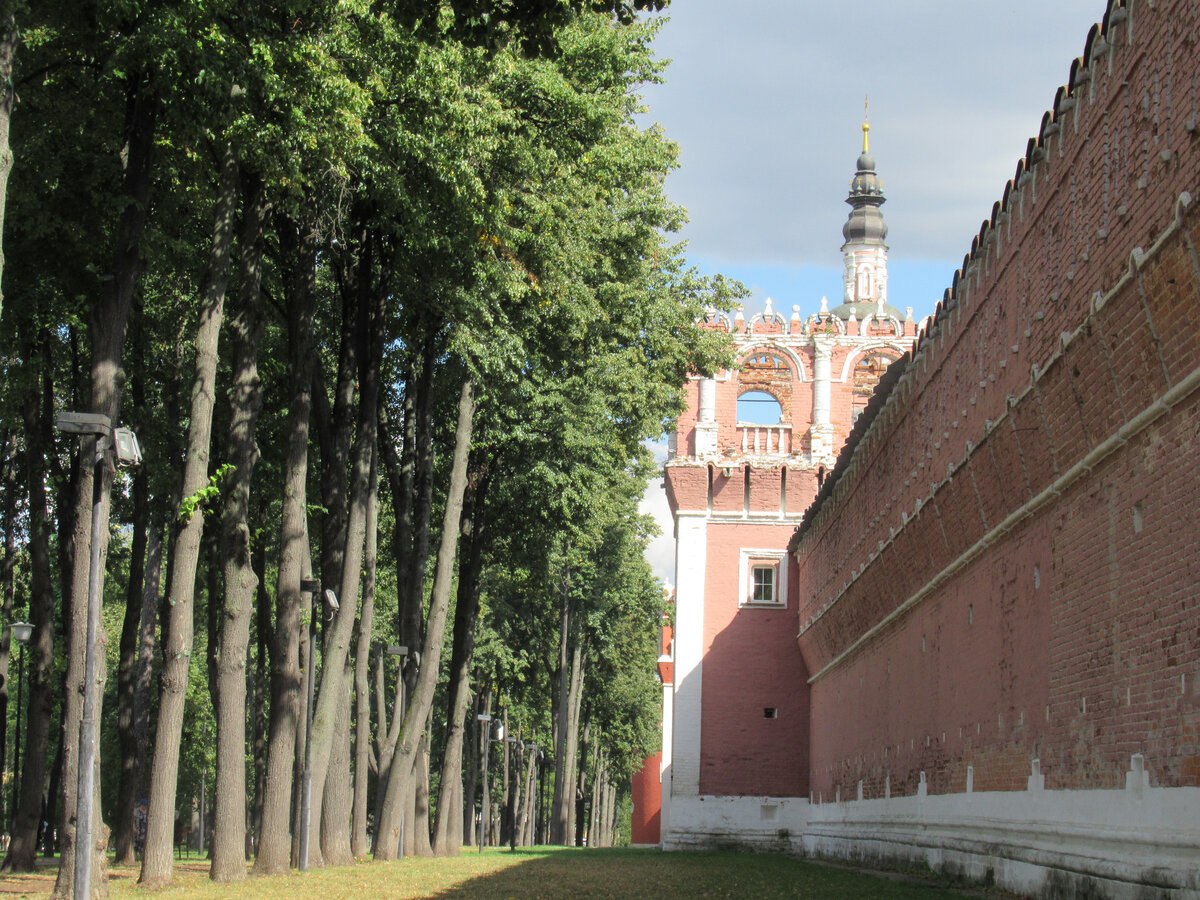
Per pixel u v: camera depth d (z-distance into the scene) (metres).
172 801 19.84
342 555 27.58
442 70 20.53
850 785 37.50
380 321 27.27
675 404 38.09
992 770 22.05
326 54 19.28
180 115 18.67
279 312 28.02
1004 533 21.53
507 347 28.62
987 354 21.89
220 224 20.00
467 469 36.34
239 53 18.00
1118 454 16.11
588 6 14.10
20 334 22.75
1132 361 15.20
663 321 35.69
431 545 42.75
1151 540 14.94
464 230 23.73
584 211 28.08
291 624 24.38
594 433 33.75
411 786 35.66
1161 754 14.39
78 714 18.36
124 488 34.41
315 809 27.06
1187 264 13.31
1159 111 14.20
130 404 31.11
